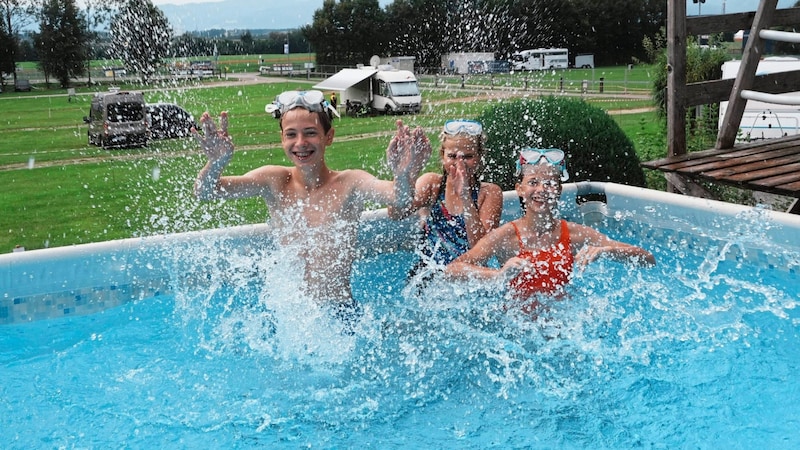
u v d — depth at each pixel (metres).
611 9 61.94
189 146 17.17
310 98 3.96
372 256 5.57
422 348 4.04
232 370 3.94
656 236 6.06
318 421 3.44
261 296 4.70
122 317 4.72
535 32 49.72
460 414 3.46
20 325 4.67
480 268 4.26
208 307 4.77
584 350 4.00
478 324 4.29
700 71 14.70
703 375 3.75
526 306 4.30
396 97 27.05
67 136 21.66
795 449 3.13
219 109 29.86
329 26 61.09
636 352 3.96
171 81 31.78
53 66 54.50
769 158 6.78
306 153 3.94
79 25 53.91
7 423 3.49
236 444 3.27
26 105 38.19
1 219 9.43
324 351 4.05
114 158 15.57
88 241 8.05
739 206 5.43
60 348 4.30
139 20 22.94
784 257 5.07
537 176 4.21
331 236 4.10
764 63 12.95
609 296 4.60
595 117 7.39
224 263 5.17
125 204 10.02
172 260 5.11
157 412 3.54
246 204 9.05
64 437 3.36
